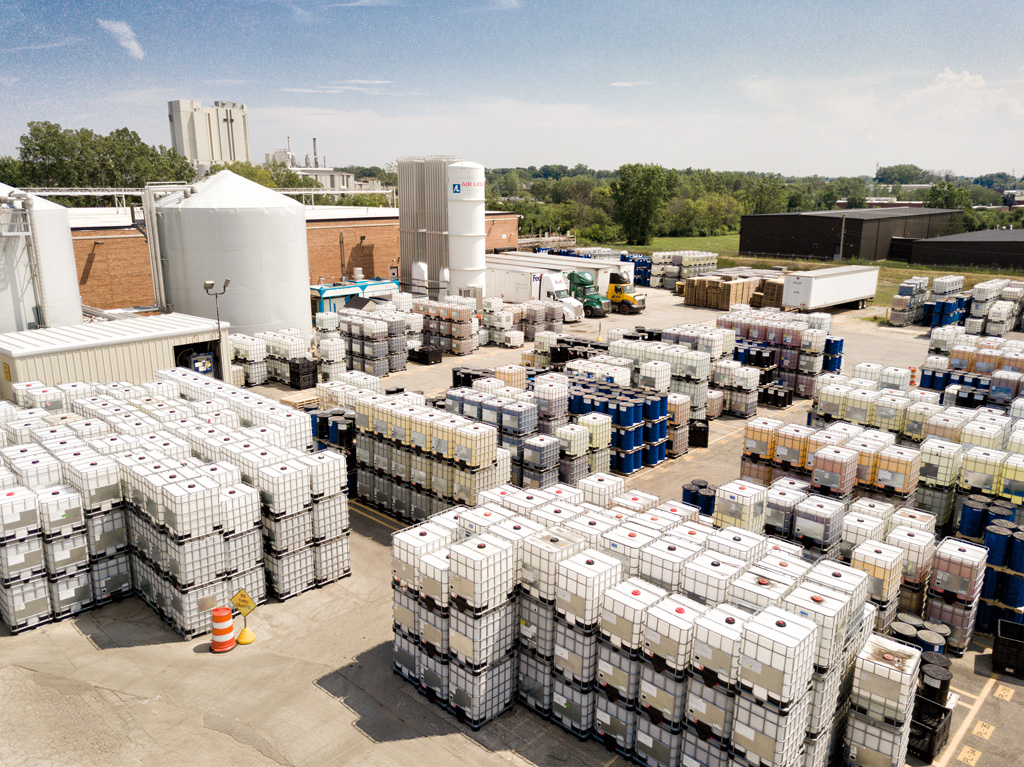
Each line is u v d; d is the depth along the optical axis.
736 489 14.53
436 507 17.83
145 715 11.42
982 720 11.72
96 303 41.16
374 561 16.84
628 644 10.10
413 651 12.12
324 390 22.27
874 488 16.25
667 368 24.14
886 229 82.88
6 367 22.30
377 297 46.59
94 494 14.11
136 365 24.67
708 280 55.72
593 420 20.48
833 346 31.84
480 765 10.54
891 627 12.32
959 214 98.94
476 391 21.52
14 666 12.54
